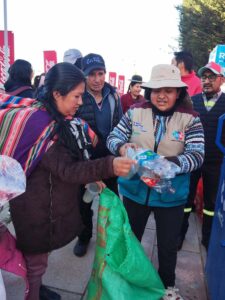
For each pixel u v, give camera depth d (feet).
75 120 6.23
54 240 5.85
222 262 6.59
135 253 6.02
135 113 7.08
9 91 11.19
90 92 8.87
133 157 6.20
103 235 6.24
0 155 5.04
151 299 6.48
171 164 6.17
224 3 71.10
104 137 8.96
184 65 12.03
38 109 5.50
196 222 12.23
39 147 5.31
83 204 8.82
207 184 9.94
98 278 6.14
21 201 5.52
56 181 5.61
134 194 7.11
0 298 4.66
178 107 6.97
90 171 5.28
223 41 72.02
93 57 8.71
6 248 5.60
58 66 5.47
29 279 6.15
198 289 8.21
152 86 6.51
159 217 7.21
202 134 6.86
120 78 56.75
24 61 11.36
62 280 8.29
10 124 5.41
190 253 9.93
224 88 15.88
